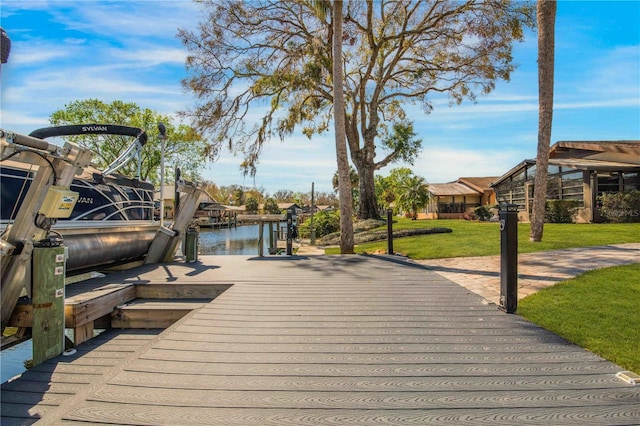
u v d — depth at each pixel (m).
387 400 2.17
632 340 3.04
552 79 8.99
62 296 3.47
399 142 19.20
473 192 33.22
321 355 2.83
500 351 2.89
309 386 2.35
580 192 16.62
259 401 2.16
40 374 3.05
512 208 3.90
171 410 2.07
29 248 3.45
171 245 7.73
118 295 4.76
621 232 11.31
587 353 2.84
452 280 5.71
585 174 15.98
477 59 15.17
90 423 1.95
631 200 15.04
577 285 4.85
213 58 13.83
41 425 1.93
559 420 1.95
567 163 16.61
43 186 3.41
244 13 13.47
